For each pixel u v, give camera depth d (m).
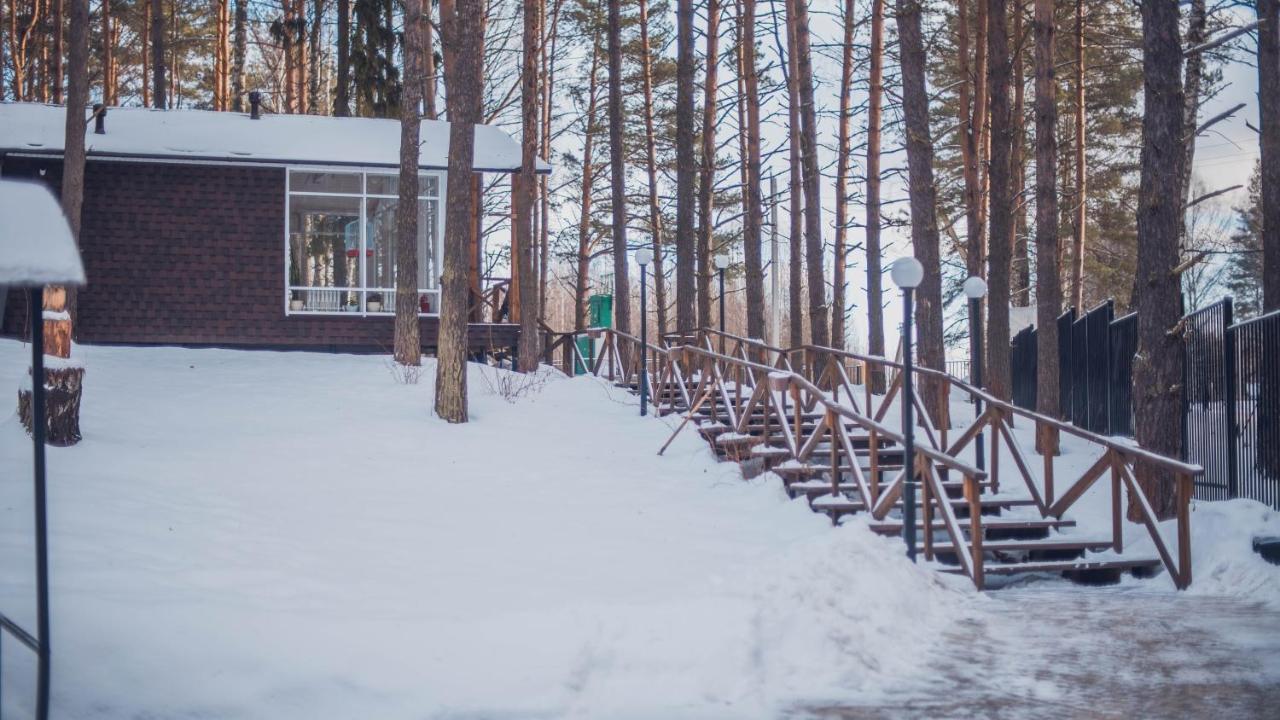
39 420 5.27
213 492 11.38
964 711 6.61
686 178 23.66
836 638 7.91
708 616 7.70
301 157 22.48
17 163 21.55
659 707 6.68
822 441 15.43
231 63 38.19
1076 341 20.30
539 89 33.72
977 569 10.40
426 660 6.89
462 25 16.52
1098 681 7.20
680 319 23.62
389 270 23.47
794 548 9.62
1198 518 11.63
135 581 7.82
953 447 13.87
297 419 15.73
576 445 15.58
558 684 6.79
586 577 9.19
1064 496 12.07
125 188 22.03
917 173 17.64
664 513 12.27
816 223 24.06
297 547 9.62
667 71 31.92
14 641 6.22
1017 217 30.05
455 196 16.47
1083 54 27.77
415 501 12.07
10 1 32.72
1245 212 51.56
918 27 17.55
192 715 5.95
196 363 19.73
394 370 19.62
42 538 5.26
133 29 36.16
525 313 21.89
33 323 5.26
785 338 57.03
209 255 22.39
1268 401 12.05
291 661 6.62
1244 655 7.79
